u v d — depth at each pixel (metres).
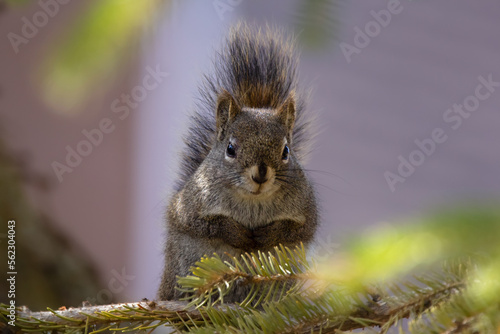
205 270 2.38
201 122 2.54
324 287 2.36
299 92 2.56
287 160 2.49
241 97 2.54
